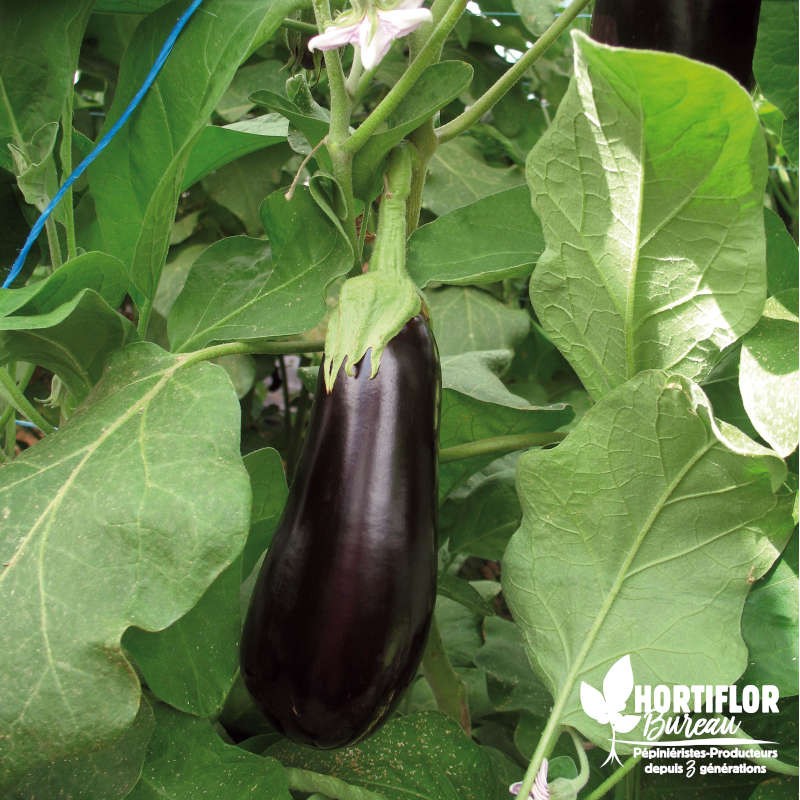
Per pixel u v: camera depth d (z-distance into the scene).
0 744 0.35
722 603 0.46
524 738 0.63
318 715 0.39
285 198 0.46
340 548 0.38
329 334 0.41
